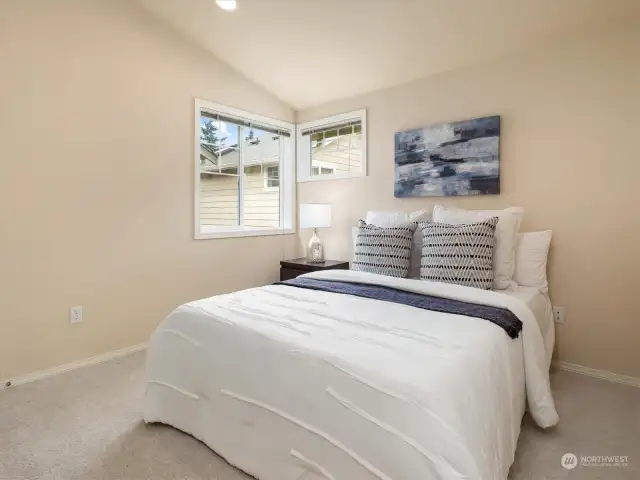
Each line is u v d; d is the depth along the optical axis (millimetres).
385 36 2764
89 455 1639
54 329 2529
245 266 3707
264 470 1438
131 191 2881
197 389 1711
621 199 2324
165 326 1886
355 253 2881
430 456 1023
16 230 2354
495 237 2404
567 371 2525
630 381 2328
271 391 1418
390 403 1129
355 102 3629
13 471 1533
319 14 2658
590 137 2410
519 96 2672
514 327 1689
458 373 1215
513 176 2711
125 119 2828
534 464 1583
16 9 2311
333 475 1214
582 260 2471
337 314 1736
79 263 2631
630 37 2260
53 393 2219
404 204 3303
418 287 2131
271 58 3303
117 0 2754
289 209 4156
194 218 3289
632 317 2318
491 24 2475
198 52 3252
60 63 2498
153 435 1790
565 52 2480
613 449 1681
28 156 2383
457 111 2973
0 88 2262
